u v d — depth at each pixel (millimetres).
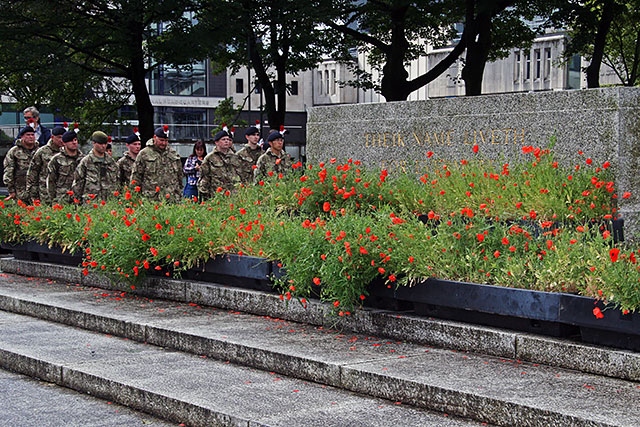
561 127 11562
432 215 8820
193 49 30344
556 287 7422
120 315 9812
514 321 7598
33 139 16734
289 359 7660
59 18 29688
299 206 12234
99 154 15711
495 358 7438
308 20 30562
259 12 30797
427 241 8484
